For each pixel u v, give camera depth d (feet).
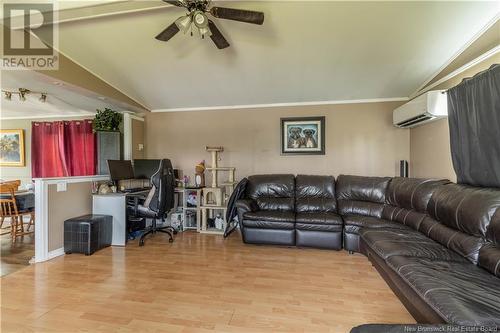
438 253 7.13
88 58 11.21
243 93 14.65
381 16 8.54
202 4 6.91
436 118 11.03
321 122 15.34
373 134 14.84
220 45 8.50
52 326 6.34
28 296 7.72
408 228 9.77
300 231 11.98
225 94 14.80
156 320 6.58
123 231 12.52
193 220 15.79
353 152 15.05
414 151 13.85
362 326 3.54
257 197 14.03
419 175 13.28
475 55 9.05
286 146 15.74
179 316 6.75
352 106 15.06
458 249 7.08
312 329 6.25
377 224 10.58
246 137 16.22
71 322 6.50
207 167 16.57
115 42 10.17
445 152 10.92
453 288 5.13
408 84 13.00
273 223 12.16
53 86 12.24
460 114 8.80
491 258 6.02
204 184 16.14
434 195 8.87
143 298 7.62
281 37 9.80
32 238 13.57
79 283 8.54
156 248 12.10
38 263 10.25
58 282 8.61
